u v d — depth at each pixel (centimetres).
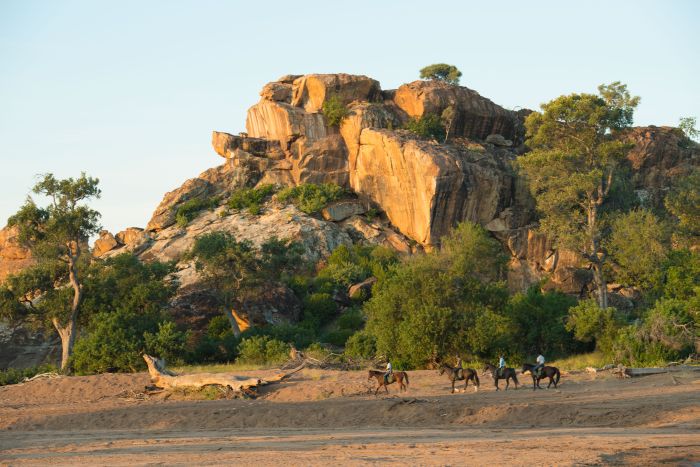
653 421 1953
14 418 2544
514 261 6662
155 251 6700
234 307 5331
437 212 6569
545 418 2088
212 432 2170
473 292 4209
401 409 2295
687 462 1390
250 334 4581
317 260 6444
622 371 2938
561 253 6612
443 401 2447
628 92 6431
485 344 3784
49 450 1880
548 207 6056
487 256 5784
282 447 1762
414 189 6694
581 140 6469
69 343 4512
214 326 5147
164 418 2409
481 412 2194
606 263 6091
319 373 3334
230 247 5091
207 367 3853
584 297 6238
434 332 3772
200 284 5650
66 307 4547
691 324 3656
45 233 4606
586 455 1473
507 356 3925
